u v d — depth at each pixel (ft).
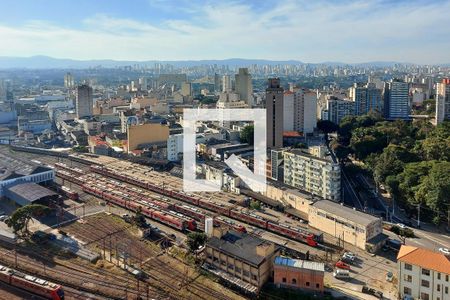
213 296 339.77
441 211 512.22
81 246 419.95
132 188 606.14
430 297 328.08
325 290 347.15
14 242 425.69
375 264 400.06
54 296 324.80
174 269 379.35
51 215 504.02
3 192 560.20
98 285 352.08
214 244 379.76
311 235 440.45
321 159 581.53
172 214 493.77
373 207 592.60
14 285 346.13
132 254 406.21
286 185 583.17
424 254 338.13
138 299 331.77
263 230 477.77
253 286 345.31
